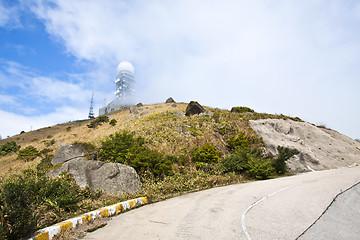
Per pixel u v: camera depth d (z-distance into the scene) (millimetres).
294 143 20172
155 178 10758
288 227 4484
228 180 11906
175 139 17266
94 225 4879
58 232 4211
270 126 22906
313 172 15117
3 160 23938
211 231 4328
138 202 7266
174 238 3990
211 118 24109
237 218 5199
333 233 4098
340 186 8680
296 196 7367
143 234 4250
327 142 22578
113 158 11258
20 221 3715
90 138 26562
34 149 22750
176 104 48625
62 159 9656
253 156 14445
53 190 5906
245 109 32656
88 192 7344
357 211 5508
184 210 6180
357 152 22047
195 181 10938
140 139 15625
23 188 4254
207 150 14680
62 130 50469
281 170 14672
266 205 6367
